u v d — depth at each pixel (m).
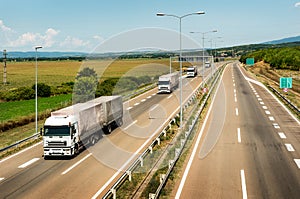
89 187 16.48
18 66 165.12
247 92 54.94
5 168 20.20
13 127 34.16
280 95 48.78
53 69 139.75
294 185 15.82
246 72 101.38
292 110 38.06
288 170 18.05
